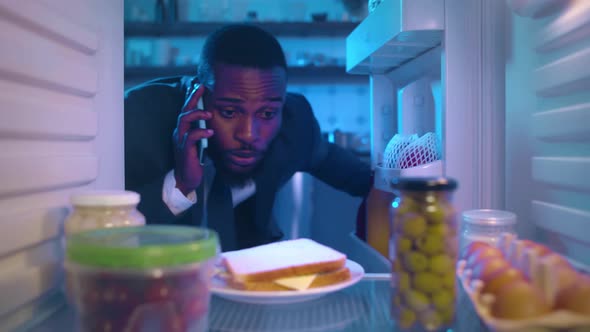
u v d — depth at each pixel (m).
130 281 0.37
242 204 1.34
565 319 0.36
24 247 0.47
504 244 0.53
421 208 0.44
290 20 1.58
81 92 0.58
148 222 1.21
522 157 0.66
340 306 0.53
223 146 1.28
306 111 1.38
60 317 0.50
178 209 1.23
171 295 0.38
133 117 1.21
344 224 1.43
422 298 0.43
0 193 0.42
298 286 0.52
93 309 0.38
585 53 0.49
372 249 1.11
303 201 1.42
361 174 1.43
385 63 0.95
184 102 1.25
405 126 0.89
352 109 1.64
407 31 0.69
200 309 0.40
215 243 0.42
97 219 0.48
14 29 0.44
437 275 0.43
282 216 1.41
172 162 1.23
